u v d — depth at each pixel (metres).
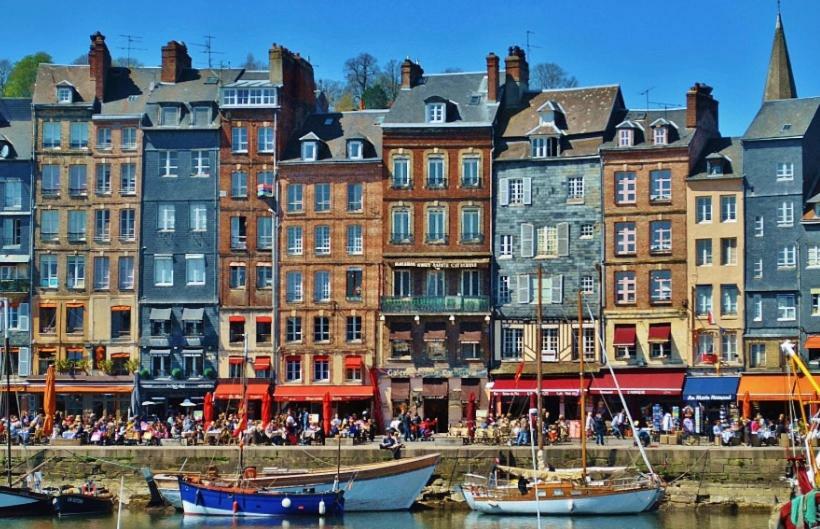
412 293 87.25
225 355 88.12
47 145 90.00
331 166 87.88
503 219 86.69
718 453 69.50
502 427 76.44
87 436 76.88
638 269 84.56
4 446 74.62
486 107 87.88
